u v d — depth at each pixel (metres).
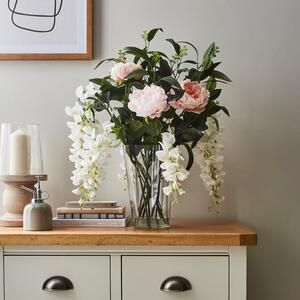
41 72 2.01
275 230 1.99
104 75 2.00
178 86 1.57
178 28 2.00
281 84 2.00
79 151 1.68
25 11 2.00
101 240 1.58
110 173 1.99
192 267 1.59
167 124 1.69
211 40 2.00
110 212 1.77
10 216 1.81
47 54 2.00
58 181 2.00
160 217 1.70
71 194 1.99
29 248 1.61
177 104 1.61
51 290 1.58
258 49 2.00
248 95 2.00
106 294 1.60
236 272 1.59
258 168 1.99
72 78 2.00
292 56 2.00
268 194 1.99
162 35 2.00
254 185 1.99
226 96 2.00
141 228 1.71
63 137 2.00
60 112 2.00
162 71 1.68
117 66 1.66
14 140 1.82
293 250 1.99
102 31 2.00
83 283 1.60
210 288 1.59
